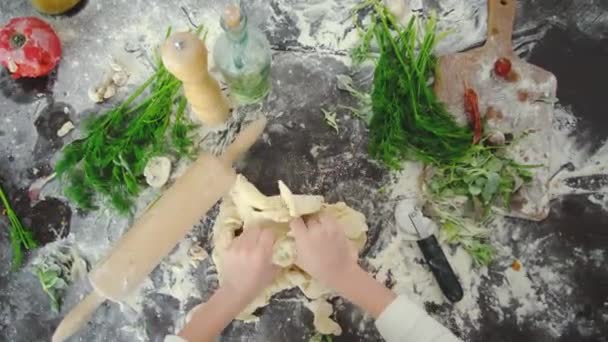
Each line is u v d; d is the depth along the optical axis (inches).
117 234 48.8
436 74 47.9
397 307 40.9
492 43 48.2
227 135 49.5
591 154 47.9
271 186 48.9
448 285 45.8
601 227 47.2
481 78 48.0
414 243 47.6
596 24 49.4
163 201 44.4
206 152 46.4
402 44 48.7
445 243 47.4
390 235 47.8
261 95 49.2
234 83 46.0
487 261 46.9
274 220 44.6
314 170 48.9
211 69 49.9
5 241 48.9
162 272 48.0
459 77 48.0
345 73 49.8
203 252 47.9
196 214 44.9
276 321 47.4
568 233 47.3
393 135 46.6
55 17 50.6
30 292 48.4
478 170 46.2
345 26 50.2
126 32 50.6
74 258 48.7
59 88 50.2
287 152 49.2
